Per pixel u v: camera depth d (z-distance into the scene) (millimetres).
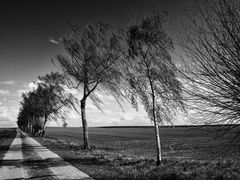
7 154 28203
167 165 17516
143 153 31750
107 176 14609
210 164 16938
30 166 19391
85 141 32781
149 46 17672
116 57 27953
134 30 18188
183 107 7586
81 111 33250
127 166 17750
